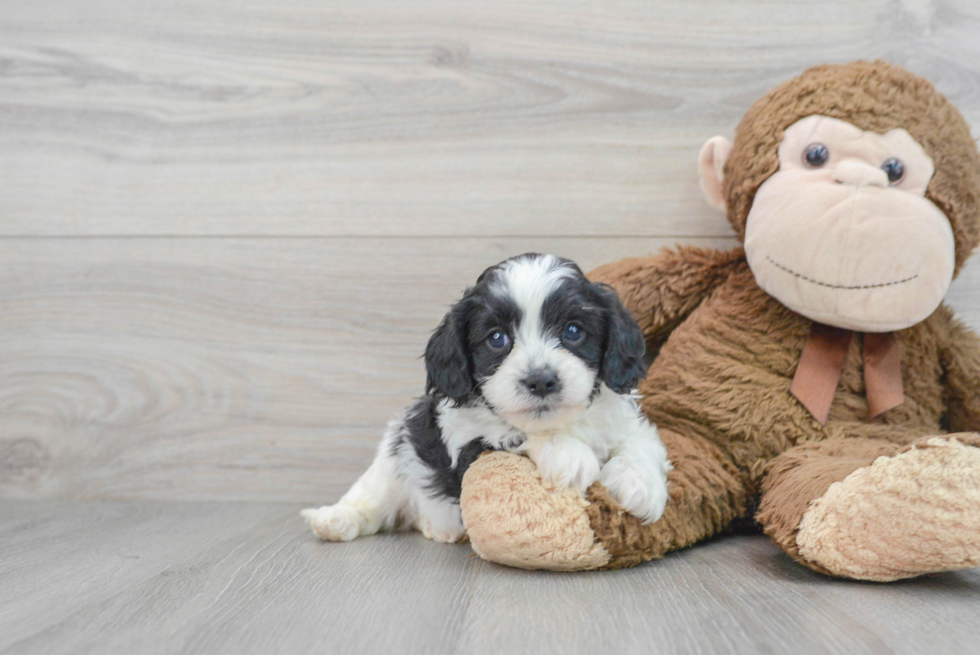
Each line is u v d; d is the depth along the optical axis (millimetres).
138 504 1071
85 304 1089
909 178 892
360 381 1070
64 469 1091
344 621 752
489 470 841
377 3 1062
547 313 856
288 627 745
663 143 1046
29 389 1092
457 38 1059
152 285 1084
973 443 778
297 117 1072
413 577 830
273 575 836
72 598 793
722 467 917
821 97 917
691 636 724
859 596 780
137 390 1086
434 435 901
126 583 820
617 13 1045
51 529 969
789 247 900
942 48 1019
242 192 1077
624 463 844
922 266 885
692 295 988
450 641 726
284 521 1001
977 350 947
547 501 824
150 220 1083
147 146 1083
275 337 1075
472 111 1060
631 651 709
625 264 1001
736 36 1037
